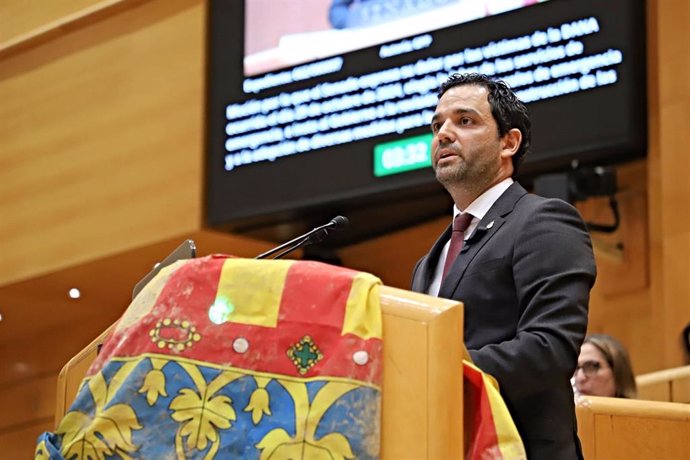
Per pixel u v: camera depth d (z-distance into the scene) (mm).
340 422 1436
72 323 7812
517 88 4777
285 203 5496
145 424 1514
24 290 6949
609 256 4691
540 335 1715
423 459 1411
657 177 4629
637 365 4633
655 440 2303
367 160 5254
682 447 2303
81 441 1530
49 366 7934
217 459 1470
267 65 5688
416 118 5121
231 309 1549
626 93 4527
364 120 5289
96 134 6445
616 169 4801
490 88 2152
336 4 5488
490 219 1973
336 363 1467
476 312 1877
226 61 5875
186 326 1553
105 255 6250
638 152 4566
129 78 6371
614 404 2316
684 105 4535
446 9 5078
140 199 6160
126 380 1536
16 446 7992
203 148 5957
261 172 5621
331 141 5387
